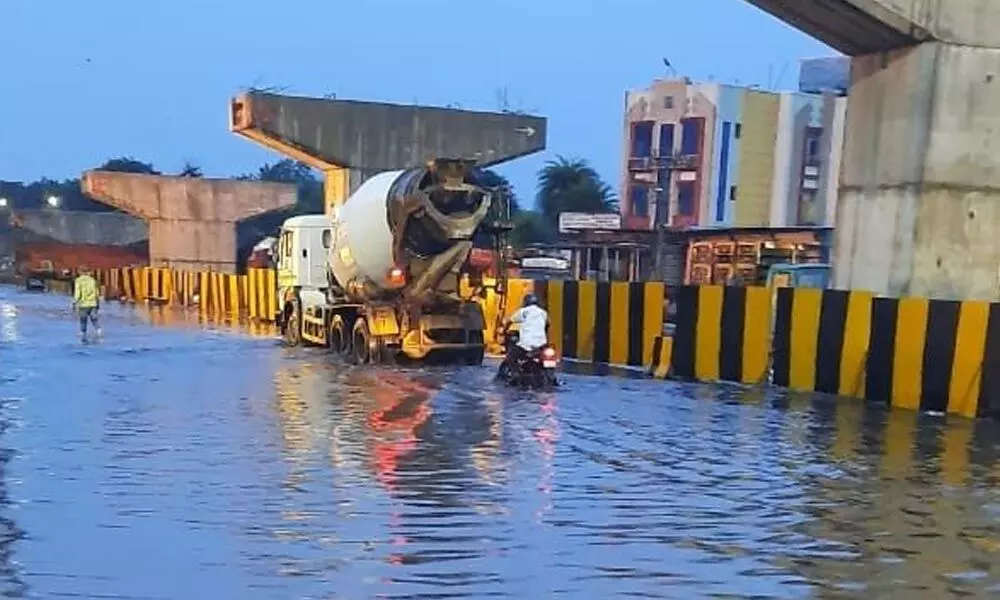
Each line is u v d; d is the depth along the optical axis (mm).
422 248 22219
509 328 19578
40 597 6691
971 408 15188
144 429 13180
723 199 62094
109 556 7598
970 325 15258
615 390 18141
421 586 7031
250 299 40844
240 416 14453
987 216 17812
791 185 63062
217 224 64438
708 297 19562
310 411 15078
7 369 20469
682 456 11969
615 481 10516
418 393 17469
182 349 26109
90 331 31875
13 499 9297
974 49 17656
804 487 10352
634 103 65188
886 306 16500
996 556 8000
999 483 10625
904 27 17609
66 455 11352
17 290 75750
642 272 50594
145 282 56500
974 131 17688
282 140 38031
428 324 22266
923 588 7207
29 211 102250
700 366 19625
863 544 8297
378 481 10289
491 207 22656
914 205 17828
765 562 7770
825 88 72250
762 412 15602
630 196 65188
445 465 11180
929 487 10406
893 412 15758
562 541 8234
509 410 15531
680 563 7703
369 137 38844
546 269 53938
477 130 40219
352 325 23812
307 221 27500
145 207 62969
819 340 17688
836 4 17688
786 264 35438
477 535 8344
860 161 19094
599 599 6848
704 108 61844
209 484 10000
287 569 7344
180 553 7688
